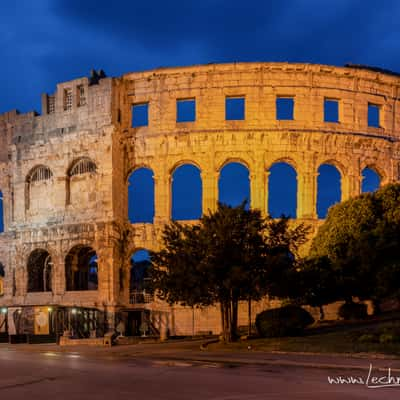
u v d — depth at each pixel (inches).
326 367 1152.8
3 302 2746.1
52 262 2652.6
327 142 2564.0
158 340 2133.4
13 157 2842.0
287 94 2568.9
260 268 1708.9
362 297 2054.6
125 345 1994.3
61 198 2677.2
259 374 1067.9
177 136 2571.4
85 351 1761.8
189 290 1690.5
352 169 2581.2
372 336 1476.4
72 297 2556.6
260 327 1808.6
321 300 2027.6
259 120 2546.8
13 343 2306.8
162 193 2586.1
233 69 2564.0
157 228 2561.5
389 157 2657.5
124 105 2664.9
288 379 994.1
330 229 2126.0
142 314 2492.6
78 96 2706.7
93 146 2613.2
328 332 1817.2
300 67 2559.1
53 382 1009.5
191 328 2437.3
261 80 2559.1
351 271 1991.9
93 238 2546.8
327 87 2593.5
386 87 2691.9
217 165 2551.7
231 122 2556.6
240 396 830.5
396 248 1951.3
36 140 2770.7
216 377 1031.6
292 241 1887.3
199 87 2588.6
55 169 2716.5
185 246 1734.7
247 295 1763.0
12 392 906.7
